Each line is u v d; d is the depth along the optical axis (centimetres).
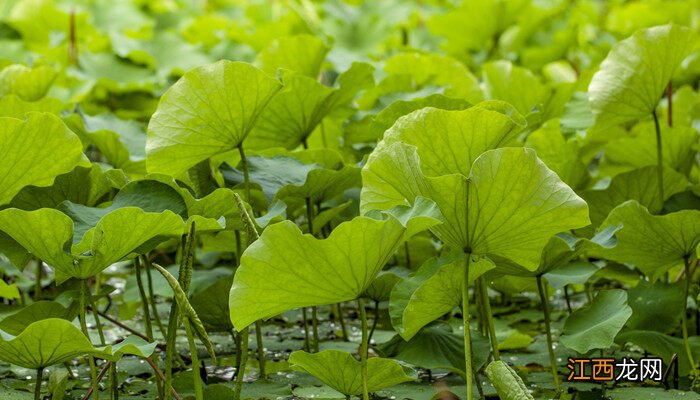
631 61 601
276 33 984
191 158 565
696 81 867
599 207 624
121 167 638
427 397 568
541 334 643
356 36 1109
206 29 1090
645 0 1297
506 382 527
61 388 561
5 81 664
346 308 682
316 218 594
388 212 520
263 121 617
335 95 627
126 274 739
